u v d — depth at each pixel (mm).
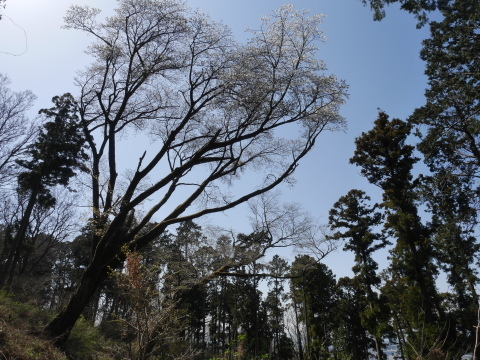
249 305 35594
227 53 14508
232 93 14578
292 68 14359
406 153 28375
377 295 30812
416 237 25406
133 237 14359
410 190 27094
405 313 24031
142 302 6199
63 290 31703
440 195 20266
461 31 17094
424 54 19922
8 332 8617
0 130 21031
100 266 13047
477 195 19516
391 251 32125
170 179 14102
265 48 14398
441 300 27656
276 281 34781
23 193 29047
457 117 18734
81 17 14805
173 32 14719
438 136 19969
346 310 39781
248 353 20250
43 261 40531
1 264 31188
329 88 14281
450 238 24984
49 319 12977
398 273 35250
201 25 14375
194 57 14703
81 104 16641
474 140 19328
